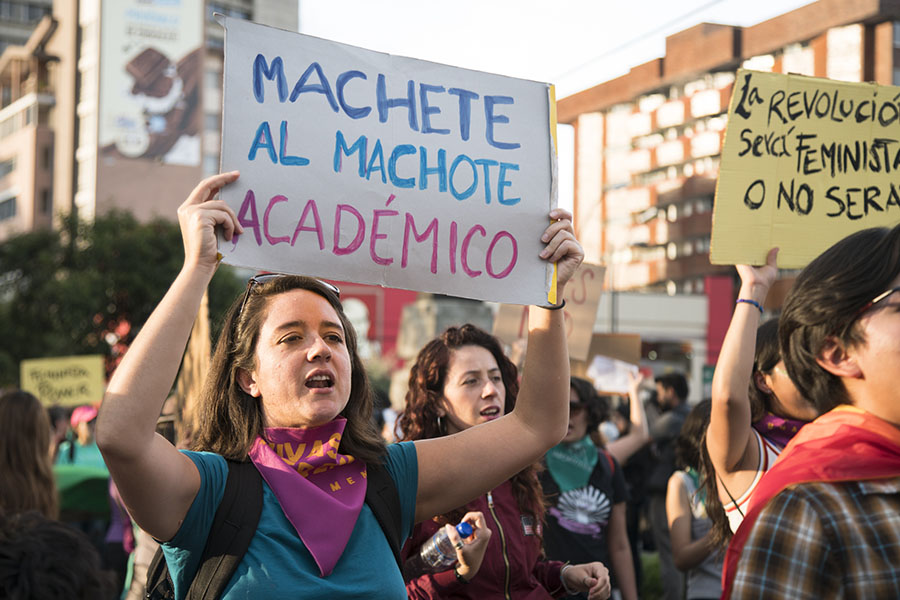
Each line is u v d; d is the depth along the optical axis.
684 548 4.71
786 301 2.17
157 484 2.23
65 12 61.88
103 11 57.28
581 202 73.62
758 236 3.61
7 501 4.13
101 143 56.84
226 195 2.59
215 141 61.59
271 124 2.67
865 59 45.03
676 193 68.19
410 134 2.82
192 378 4.43
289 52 2.73
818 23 46.56
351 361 2.66
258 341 2.52
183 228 2.39
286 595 2.27
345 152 2.73
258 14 63.88
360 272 2.69
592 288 6.36
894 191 3.78
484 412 3.81
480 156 2.88
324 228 2.67
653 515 6.84
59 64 62.62
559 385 2.77
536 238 2.87
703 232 66.69
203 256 2.36
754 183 3.64
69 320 31.95
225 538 2.33
